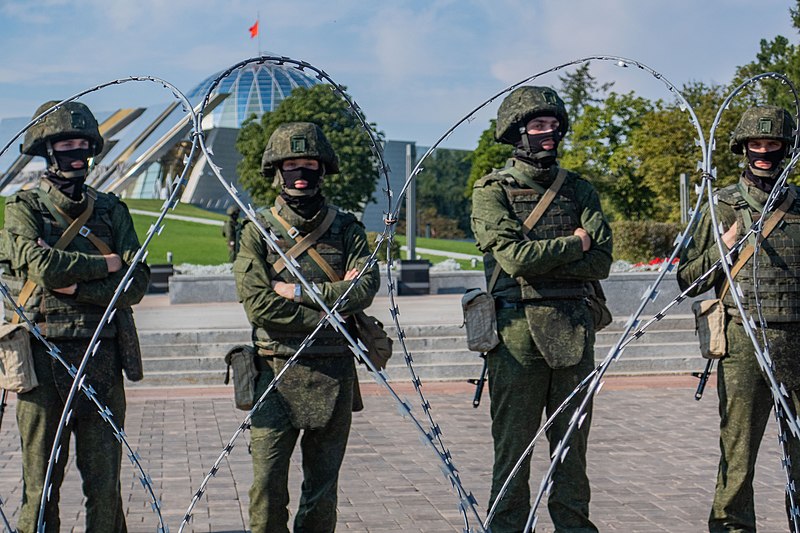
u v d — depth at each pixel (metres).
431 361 12.89
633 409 10.62
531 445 4.30
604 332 14.02
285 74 110.75
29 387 4.78
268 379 4.93
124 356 5.05
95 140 5.09
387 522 6.38
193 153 3.86
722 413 5.41
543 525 6.24
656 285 3.88
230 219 28.86
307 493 5.00
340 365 4.93
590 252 5.28
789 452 5.38
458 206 96.69
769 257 5.28
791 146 5.40
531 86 5.39
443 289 23.06
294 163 4.90
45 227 4.94
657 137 36.00
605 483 7.40
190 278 20.72
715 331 5.35
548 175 5.38
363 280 4.91
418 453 8.48
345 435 4.99
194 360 12.62
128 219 5.16
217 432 9.49
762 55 38.31
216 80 4.05
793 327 5.31
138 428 9.70
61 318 4.89
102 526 4.96
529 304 5.27
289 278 4.90
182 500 6.96
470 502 3.83
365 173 52.59
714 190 5.50
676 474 7.67
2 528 4.90
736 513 5.41
